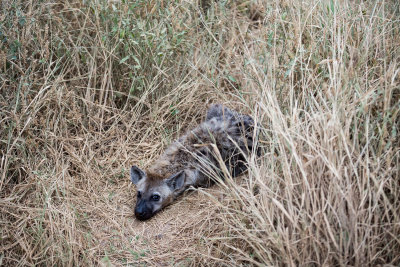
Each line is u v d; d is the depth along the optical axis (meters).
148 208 5.49
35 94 6.34
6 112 5.93
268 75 5.67
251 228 4.80
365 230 4.13
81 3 6.86
